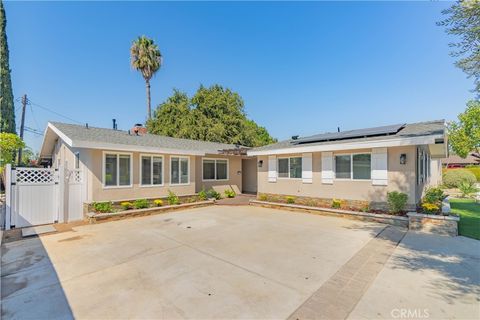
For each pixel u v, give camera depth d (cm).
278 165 1323
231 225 850
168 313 321
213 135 2800
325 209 1027
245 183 1961
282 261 507
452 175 2088
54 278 431
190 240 666
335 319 305
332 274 441
